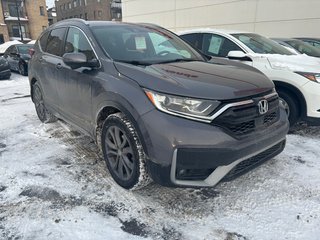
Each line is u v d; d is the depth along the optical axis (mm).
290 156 3406
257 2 10508
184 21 13320
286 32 9961
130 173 2555
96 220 2277
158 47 3377
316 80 3820
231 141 2162
